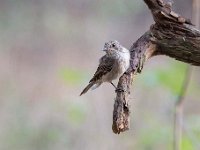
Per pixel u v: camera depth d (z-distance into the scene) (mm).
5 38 22859
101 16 22609
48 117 17156
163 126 11609
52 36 22734
